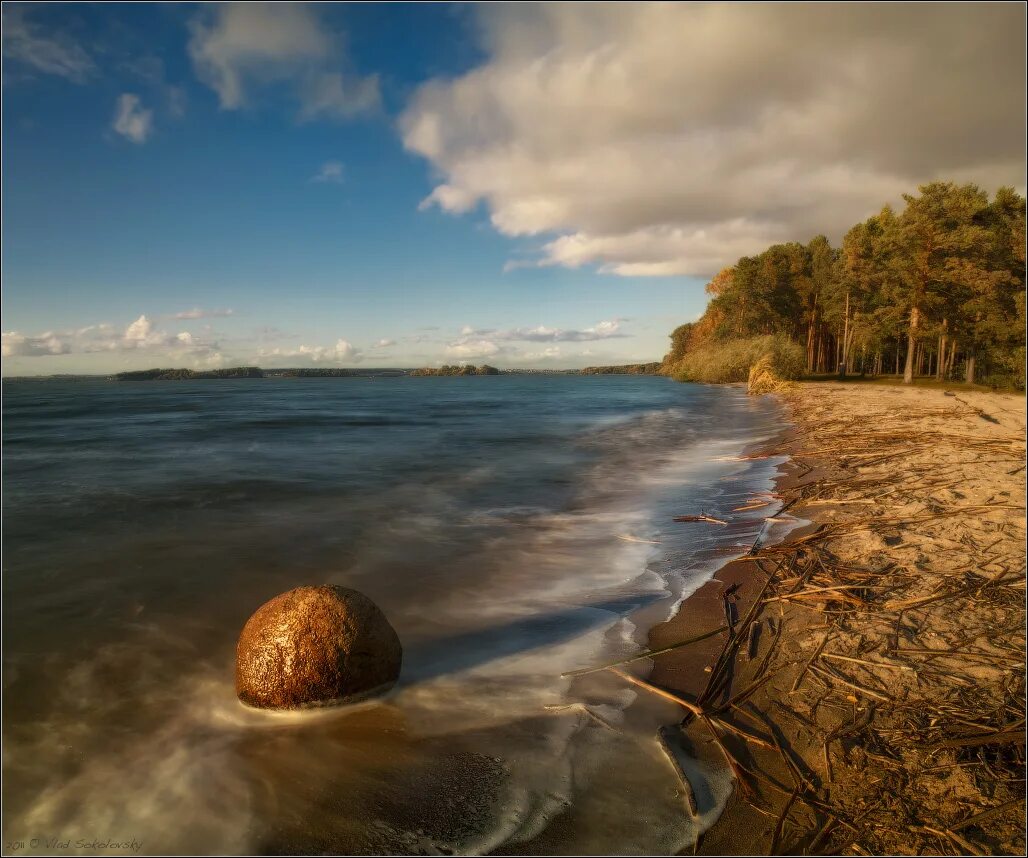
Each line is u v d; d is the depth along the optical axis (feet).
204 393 232.12
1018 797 9.44
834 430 56.29
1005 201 159.94
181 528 28.89
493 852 9.04
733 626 16.26
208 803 10.30
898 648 14.30
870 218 191.52
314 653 12.84
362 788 10.54
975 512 24.58
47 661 15.52
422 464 49.11
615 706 12.71
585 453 54.39
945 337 147.95
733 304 236.84
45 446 62.28
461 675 14.30
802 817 9.35
